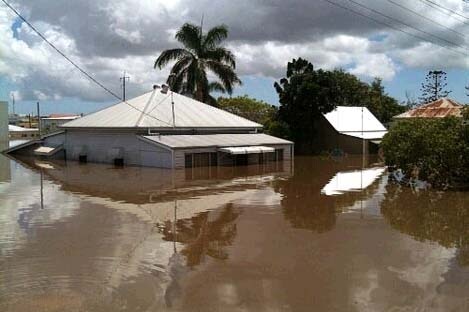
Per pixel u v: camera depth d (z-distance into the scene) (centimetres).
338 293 959
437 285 1005
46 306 891
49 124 9394
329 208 1906
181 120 3978
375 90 7581
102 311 867
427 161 2430
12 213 1767
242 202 2039
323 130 5431
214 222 1633
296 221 1656
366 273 1086
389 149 2750
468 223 1627
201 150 3562
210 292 963
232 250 1278
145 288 986
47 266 1130
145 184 2595
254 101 8338
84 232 1473
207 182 2705
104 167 3544
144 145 3600
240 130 4356
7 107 7269
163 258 1204
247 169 3481
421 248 1302
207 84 4994
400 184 2630
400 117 4916
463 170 2322
